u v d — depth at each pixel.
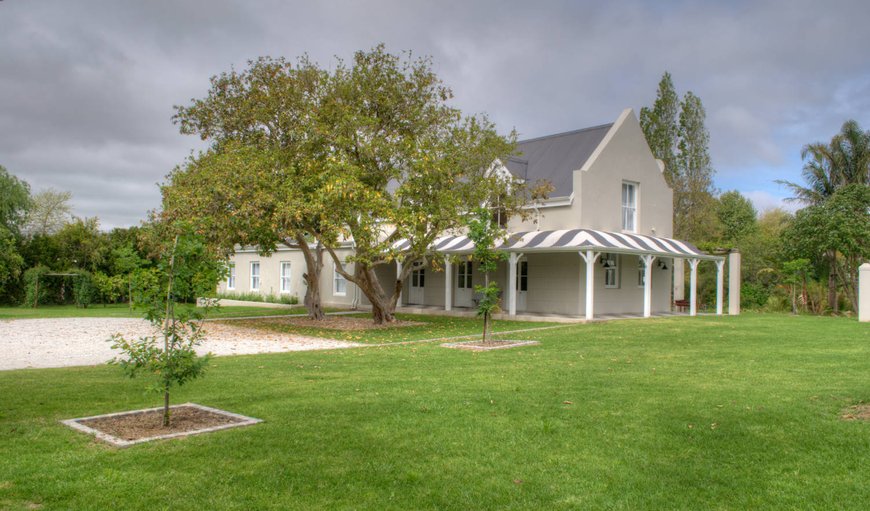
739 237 41.94
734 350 12.72
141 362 6.53
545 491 4.73
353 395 8.08
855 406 7.25
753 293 30.09
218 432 6.23
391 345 14.79
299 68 19.77
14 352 13.68
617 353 12.38
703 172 39.78
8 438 5.98
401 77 19.83
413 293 28.89
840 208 27.92
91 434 6.11
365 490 4.72
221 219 17.53
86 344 15.27
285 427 6.41
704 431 6.26
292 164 18.61
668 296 27.03
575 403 7.52
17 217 37.41
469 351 13.02
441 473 5.10
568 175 23.83
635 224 25.62
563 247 20.55
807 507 4.43
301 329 19.67
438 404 7.48
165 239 18.70
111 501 4.45
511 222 24.97
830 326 18.45
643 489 4.77
